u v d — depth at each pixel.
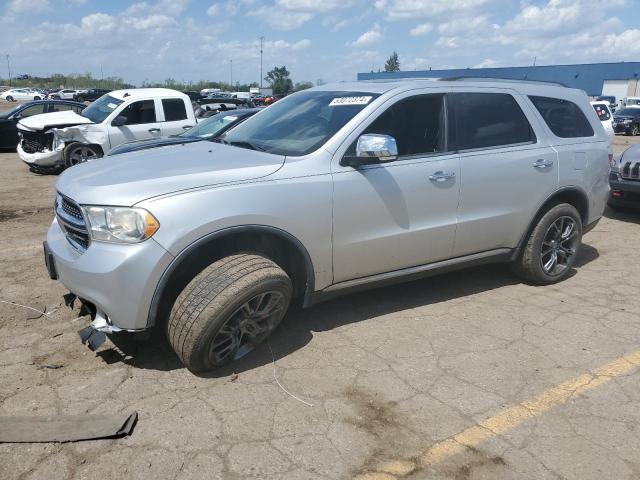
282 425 2.89
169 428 2.84
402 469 2.60
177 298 3.17
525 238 4.73
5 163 13.11
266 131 4.18
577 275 5.33
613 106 38.81
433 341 3.86
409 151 3.97
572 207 4.94
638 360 3.65
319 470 2.58
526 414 3.04
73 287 3.23
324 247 3.58
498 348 3.78
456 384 3.32
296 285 3.74
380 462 2.64
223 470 2.56
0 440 2.69
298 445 2.74
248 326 3.33
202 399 3.10
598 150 5.14
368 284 3.94
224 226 3.16
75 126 11.00
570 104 5.09
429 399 3.16
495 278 5.16
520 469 2.62
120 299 3.04
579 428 2.93
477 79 4.51
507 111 4.57
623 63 48.34
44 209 7.97
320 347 3.73
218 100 15.98
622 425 2.96
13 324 3.95
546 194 4.70
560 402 3.16
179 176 3.23
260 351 3.66
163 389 3.19
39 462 2.57
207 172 3.30
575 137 5.02
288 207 3.38
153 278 3.03
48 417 2.86
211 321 3.08
